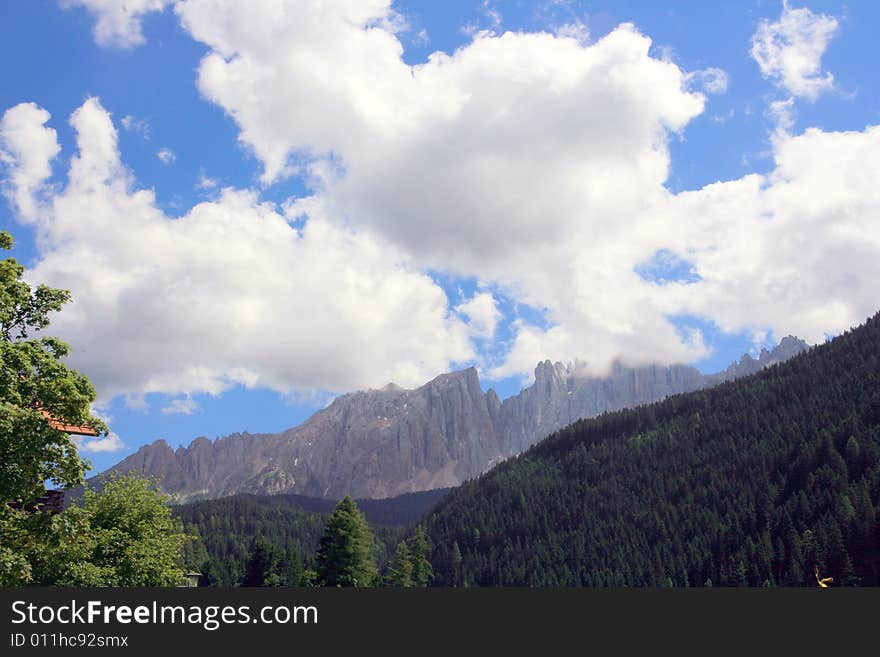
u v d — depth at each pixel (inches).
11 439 1053.8
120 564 1930.4
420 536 6259.8
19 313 1244.5
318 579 4313.5
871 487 6924.2
